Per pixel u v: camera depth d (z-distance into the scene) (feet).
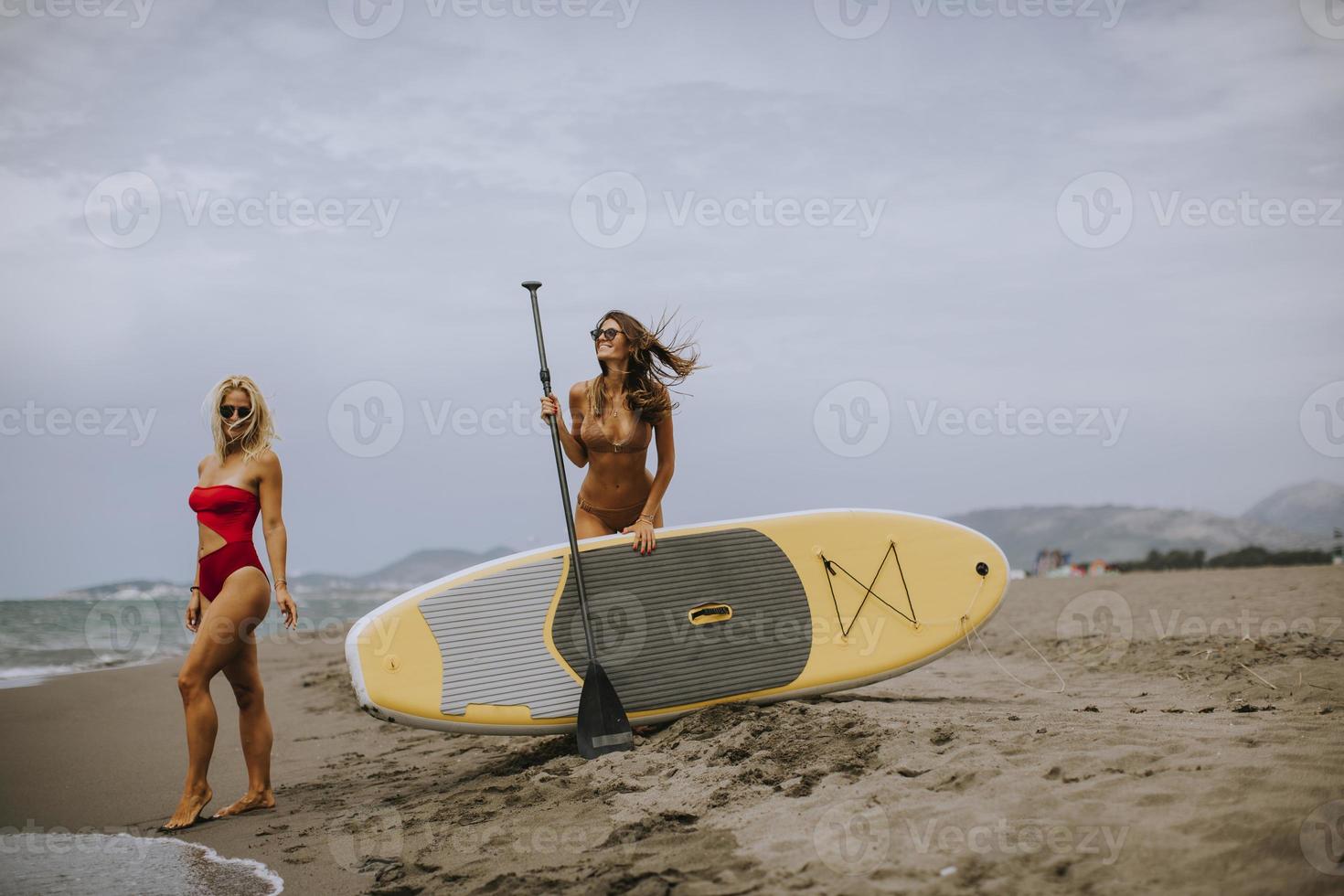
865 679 15.10
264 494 13.44
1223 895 6.72
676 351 15.24
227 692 25.89
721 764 11.58
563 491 14.23
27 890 9.96
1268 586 31.14
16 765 16.58
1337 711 12.17
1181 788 8.55
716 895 7.85
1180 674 16.70
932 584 15.70
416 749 17.08
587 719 13.37
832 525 15.64
